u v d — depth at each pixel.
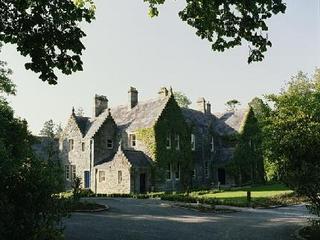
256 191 41.22
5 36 9.97
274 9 10.78
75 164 49.16
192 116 54.66
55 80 10.20
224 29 11.90
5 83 29.02
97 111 52.09
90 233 16.50
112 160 45.00
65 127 51.44
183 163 48.50
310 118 19.06
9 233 8.62
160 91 49.62
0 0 9.69
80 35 10.12
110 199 35.50
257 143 50.50
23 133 25.47
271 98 37.31
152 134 45.53
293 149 17.52
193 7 11.82
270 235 16.98
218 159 53.47
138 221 20.83
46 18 9.92
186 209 27.89
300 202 33.81
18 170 9.43
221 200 32.62
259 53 11.76
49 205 9.42
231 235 16.98
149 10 12.96
